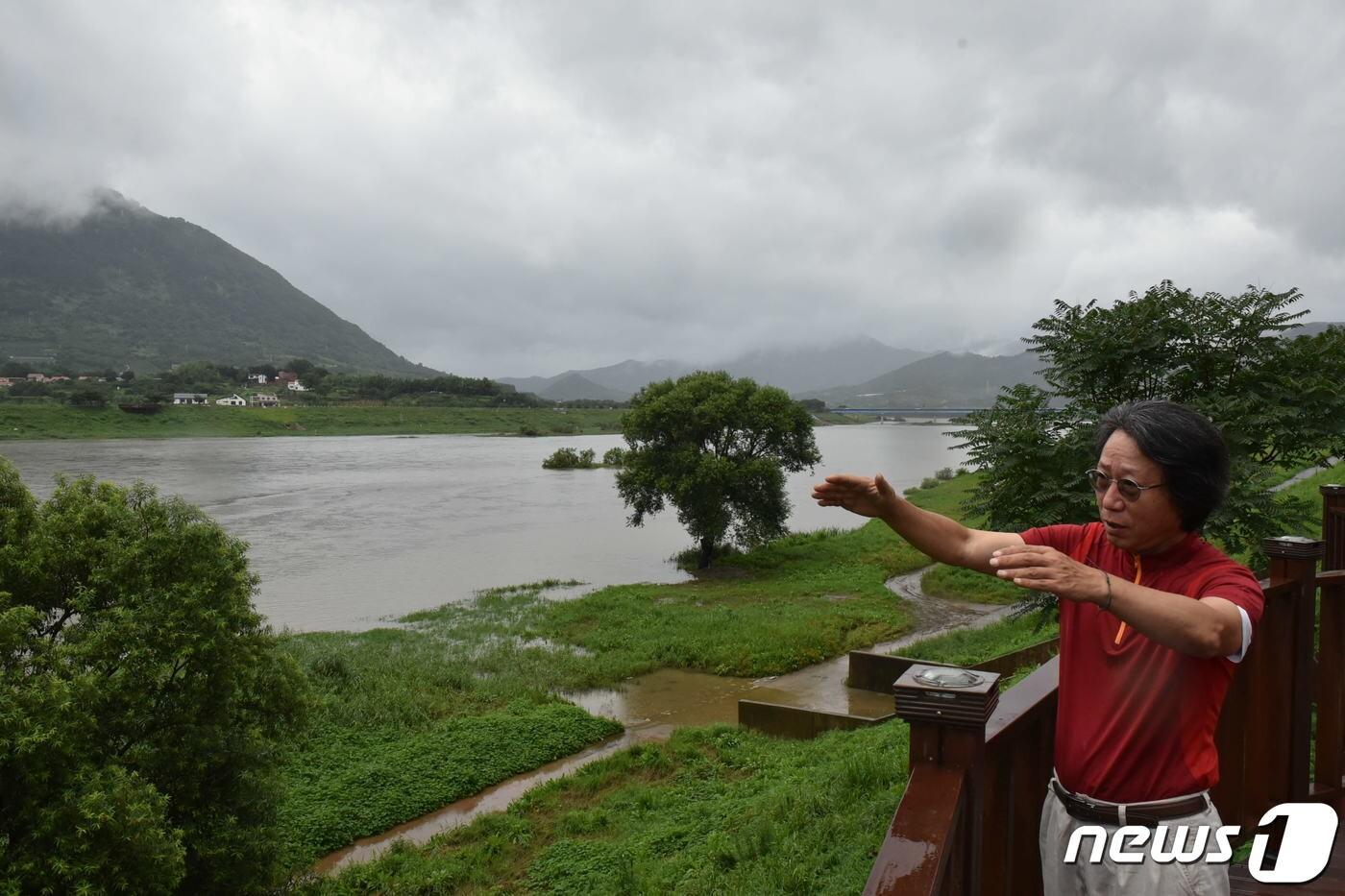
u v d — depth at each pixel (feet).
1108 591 5.94
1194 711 6.70
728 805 36.58
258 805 30.91
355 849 38.27
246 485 209.15
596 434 573.74
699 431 108.78
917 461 299.38
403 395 654.94
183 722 28.43
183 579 29.84
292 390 636.48
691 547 126.72
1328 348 31.68
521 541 134.31
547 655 68.23
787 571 106.22
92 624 28.66
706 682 63.57
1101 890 7.11
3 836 23.31
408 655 66.23
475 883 33.81
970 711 6.05
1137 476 6.77
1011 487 34.35
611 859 33.22
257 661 31.04
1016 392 35.60
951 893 6.17
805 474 254.88
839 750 40.81
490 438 510.17
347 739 48.70
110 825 23.50
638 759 45.75
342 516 160.56
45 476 196.75
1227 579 6.63
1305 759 12.59
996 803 7.52
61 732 24.06
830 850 25.66
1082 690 7.30
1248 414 30.94
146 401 461.37
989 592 90.02
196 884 28.30
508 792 44.16
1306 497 63.26
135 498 31.78
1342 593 13.65
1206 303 33.37
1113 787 6.95
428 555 120.98
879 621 78.43
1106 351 33.24
